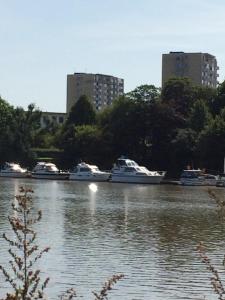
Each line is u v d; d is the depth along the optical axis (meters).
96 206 63.19
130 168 110.38
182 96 132.88
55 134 159.75
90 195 79.94
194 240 39.12
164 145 122.75
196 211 58.84
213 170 110.38
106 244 37.09
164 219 51.53
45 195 79.19
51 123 174.25
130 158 126.44
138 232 42.84
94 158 129.12
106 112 145.25
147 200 72.19
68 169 133.50
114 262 31.44
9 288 24.27
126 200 72.00
